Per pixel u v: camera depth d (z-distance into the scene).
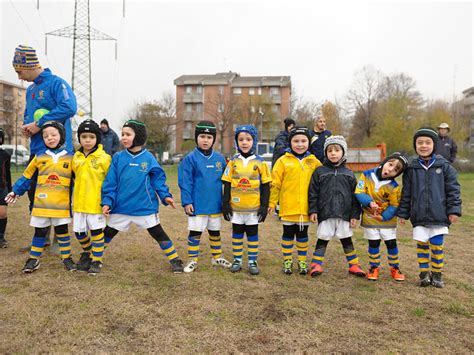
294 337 2.79
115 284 3.83
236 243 4.47
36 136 4.75
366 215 4.29
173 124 48.19
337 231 4.32
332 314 3.21
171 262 4.37
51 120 4.59
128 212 4.21
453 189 3.94
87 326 2.89
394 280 4.16
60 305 3.28
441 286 3.93
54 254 4.97
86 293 3.56
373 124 49.41
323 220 4.28
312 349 2.63
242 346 2.65
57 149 4.32
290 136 4.47
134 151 4.30
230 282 3.97
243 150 4.40
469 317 3.20
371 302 3.50
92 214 4.18
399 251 5.36
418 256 4.11
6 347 2.58
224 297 3.55
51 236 6.00
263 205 4.35
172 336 2.78
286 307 3.33
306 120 47.25
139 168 4.23
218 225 4.52
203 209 4.37
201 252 5.23
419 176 4.05
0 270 4.26
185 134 54.00
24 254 4.93
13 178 16.11
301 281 4.08
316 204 4.32
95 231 4.20
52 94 4.78
